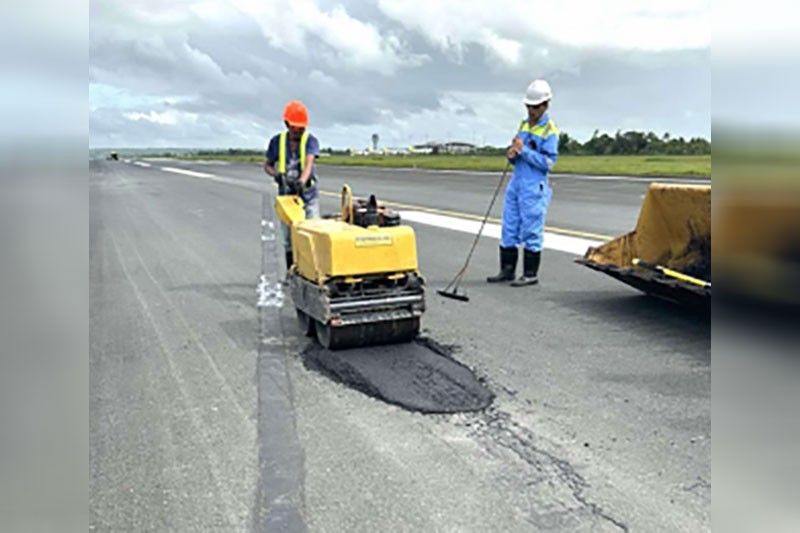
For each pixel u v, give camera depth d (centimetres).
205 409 409
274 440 366
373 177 2992
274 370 477
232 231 1241
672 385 436
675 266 623
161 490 316
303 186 707
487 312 630
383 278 511
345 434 371
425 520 288
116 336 568
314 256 517
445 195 1945
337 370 470
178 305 675
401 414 397
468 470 329
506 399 417
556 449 350
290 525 286
